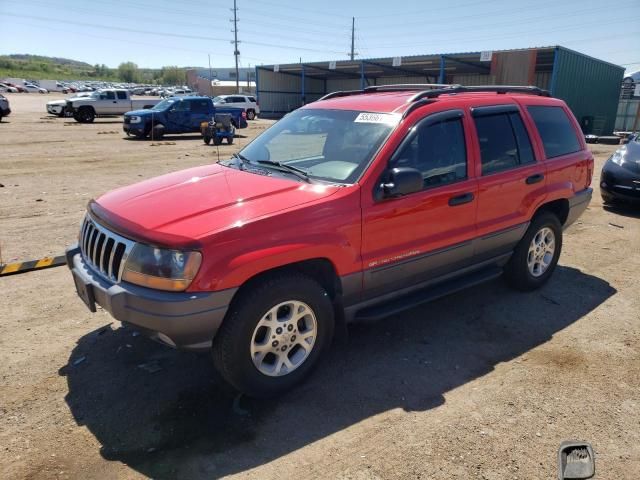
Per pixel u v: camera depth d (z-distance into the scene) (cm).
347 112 417
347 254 340
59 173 1188
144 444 287
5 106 2747
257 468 271
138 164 1370
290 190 342
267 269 307
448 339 417
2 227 702
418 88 481
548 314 466
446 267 417
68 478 261
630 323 449
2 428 297
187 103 2241
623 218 830
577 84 2808
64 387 339
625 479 267
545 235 511
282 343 327
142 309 289
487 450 286
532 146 477
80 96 3162
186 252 284
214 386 344
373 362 380
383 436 297
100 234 329
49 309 450
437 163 395
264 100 4619
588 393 342
